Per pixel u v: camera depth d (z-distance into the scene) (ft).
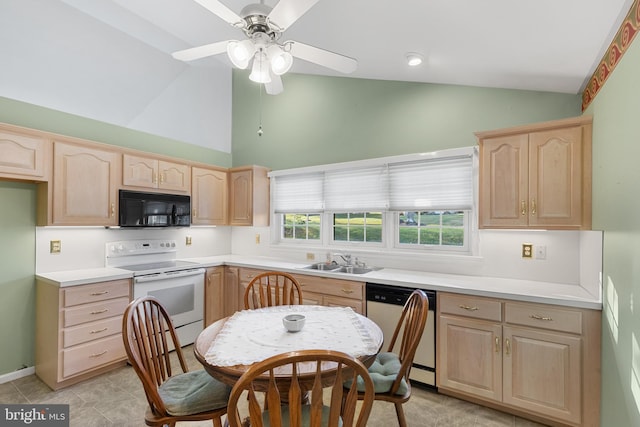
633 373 4.64
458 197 9.32
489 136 7.78
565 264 7.86
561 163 6.93
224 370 4.26
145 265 11.09
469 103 9.21
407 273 9.52
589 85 7.00
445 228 9.93
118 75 10.41
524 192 7.34
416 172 10.06
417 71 8.92
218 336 5.42
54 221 8.59
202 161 13.70
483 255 8.91
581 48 5.82
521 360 6.76
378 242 11.14
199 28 9.11
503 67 7.31
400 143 10.41
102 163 9.57
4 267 8.45
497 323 7.02
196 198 12.33
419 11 5.74
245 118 14.55
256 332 5.60
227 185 13.57
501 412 7.17
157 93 12.01
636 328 4.53
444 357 7.68
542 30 5.45
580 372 6.20
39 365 8.64
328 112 12.10
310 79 12.60
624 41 4.90
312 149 12.48
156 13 8.48
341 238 12.06
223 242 14.52
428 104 9.90
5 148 7.66
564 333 6.34
